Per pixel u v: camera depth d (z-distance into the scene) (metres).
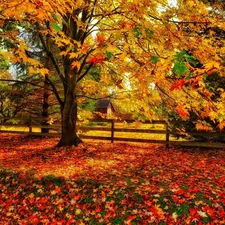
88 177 7.10
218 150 10.30
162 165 8.13
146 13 4.58
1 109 16.77
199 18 5.68
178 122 10.67
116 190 6.25
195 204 5.41
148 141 11.45
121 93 8.61
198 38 5.37
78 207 6.11
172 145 11.51
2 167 8.44
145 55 4.11
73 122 11.09
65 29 9.78
